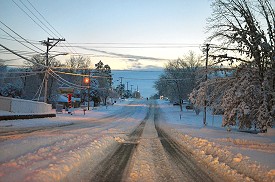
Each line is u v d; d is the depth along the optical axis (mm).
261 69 23656
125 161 10141
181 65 75312
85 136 16031
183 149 14328
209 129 27859
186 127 33938
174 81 77125
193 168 9461
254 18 23391
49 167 7133
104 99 101938
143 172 8406
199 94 27812
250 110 23484
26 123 25844
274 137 19984
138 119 48000
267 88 22969
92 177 7477
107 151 12398
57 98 76562
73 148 10992
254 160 9984
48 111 42312
